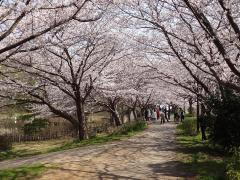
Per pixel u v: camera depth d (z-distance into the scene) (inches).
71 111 916.0
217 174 354.6
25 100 757.3
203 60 447.2
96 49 721.0
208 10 427.2
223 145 493.4
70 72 727.1
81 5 396.8
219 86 506.6
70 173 393.7
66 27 579.8
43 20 439.2
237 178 285.6
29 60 662.5
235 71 377.7
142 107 1541.6
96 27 665.0
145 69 796.0
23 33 467.8
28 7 353.7
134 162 471.5
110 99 1090.1
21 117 1245.1
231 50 443.2
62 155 519.8
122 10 487.8
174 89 925.2
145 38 576.1
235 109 477.1
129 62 805.2
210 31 374.3
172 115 2159.2
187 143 673.6
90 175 388.5
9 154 757.9
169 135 862.5
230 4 360.2
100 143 668.7
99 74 758.5
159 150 579.5
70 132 1117.7
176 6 447.8
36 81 744.3
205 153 530.6
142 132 941.8
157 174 395.5
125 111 1533.0
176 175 388.5
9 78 685.3
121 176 386.0
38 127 1117.7
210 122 503.8
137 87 1041.5
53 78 712.4
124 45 721.0
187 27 482.3
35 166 424.2
